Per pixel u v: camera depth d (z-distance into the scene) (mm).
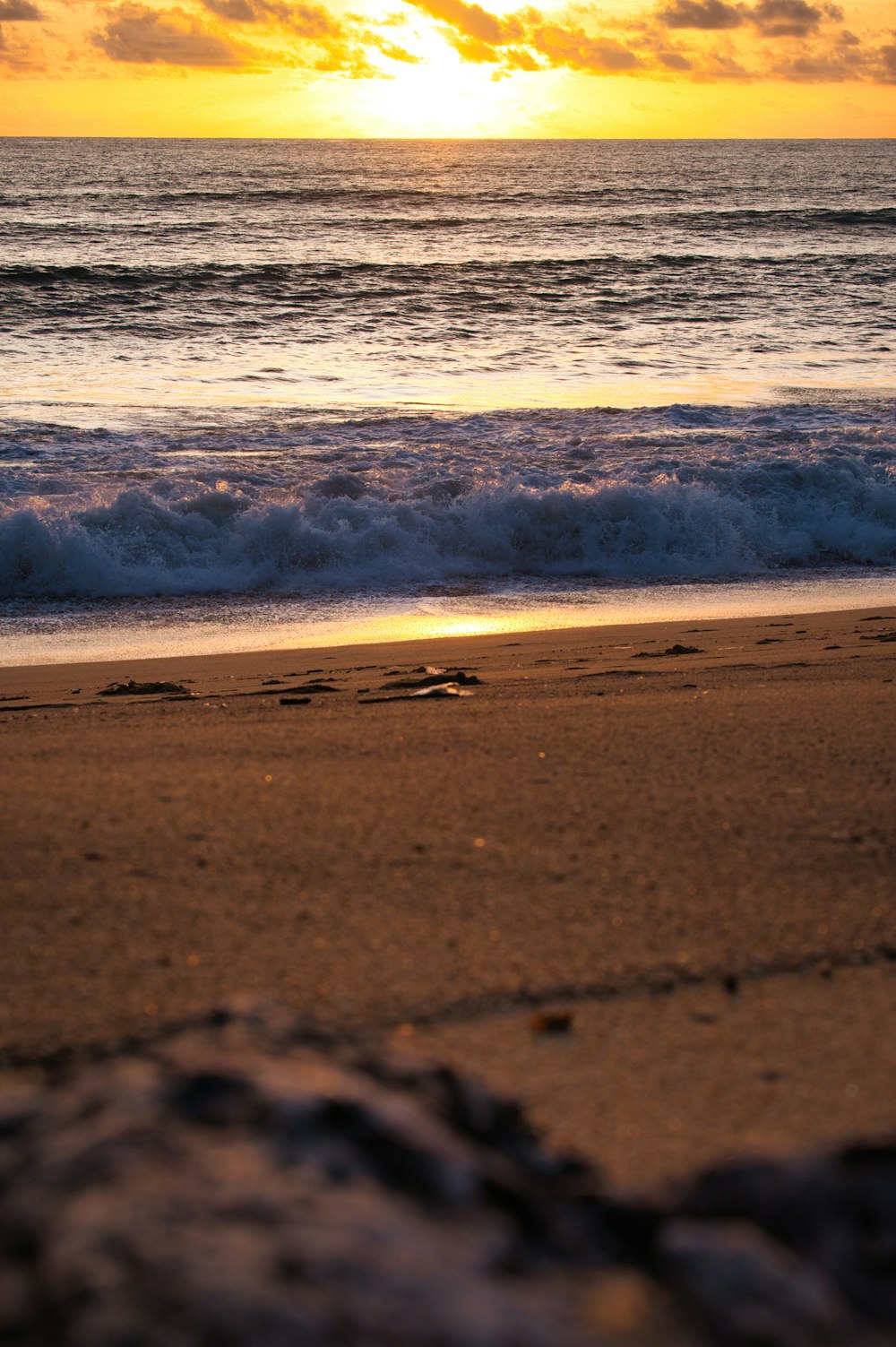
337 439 15688
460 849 3361
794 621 9797
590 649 8445
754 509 13227
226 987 2480
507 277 32719
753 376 21703
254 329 25719
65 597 11078
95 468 13812
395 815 3680
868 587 11562
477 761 4336
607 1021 2371
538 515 12594
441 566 12227
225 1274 969
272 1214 1063
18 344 23281
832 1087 2102
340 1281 995
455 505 12836
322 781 4074
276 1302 952
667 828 3541
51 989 2467
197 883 3082
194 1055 1385
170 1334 912
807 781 4023
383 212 51031
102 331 24922
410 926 2824
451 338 25328
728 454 14656
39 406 17734
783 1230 1238
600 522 12641
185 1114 1242
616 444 15320
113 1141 1164
